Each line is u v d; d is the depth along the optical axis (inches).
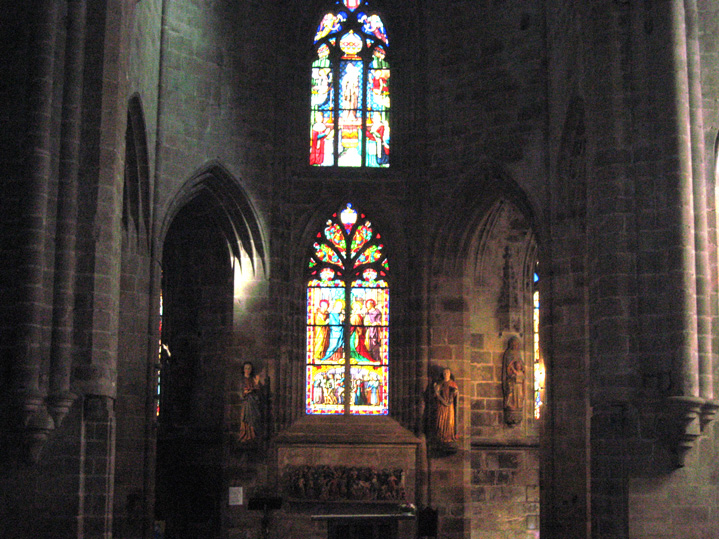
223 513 1576.0
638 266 1192.2
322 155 1748.3
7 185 1129.4
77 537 1093.1
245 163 1637.6
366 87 1764.3
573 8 1411.2
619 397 1168.2
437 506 1601.9
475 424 1692.9
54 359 1112.2
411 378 1653.5
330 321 1713.8
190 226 1685.5
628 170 1211.9
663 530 1149.1
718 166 1237.1
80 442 1109.7
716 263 1198.9
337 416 1674.5
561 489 1423.5
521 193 1551.4
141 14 1400.1
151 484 1441.9
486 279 1737.2
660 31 1211.9
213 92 1611.7
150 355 1466.5
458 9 1674.5
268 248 1654.8
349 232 1728.6
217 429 1640.0
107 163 1158.3
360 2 1782.7
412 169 1694.1
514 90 1584.6
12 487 1095.6
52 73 1145.4
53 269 1127.0
